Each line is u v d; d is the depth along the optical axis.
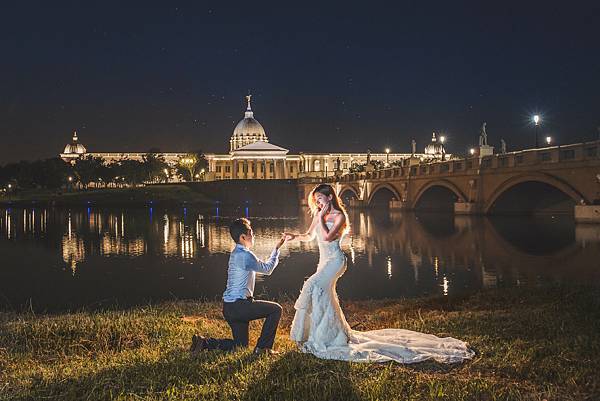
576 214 54.50
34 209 134.25
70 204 152.12
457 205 75.50
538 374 8.70
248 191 166.88
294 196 161.88
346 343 9.78
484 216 71.38
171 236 59.88
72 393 8.23
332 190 10.12
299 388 8.02
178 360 9.73
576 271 30.67
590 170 52.56
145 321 13.99
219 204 153.12
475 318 13.17
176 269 36.16
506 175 65.81
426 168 87.69
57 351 11.72
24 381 8.95
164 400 7.84
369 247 45.06
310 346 9.75
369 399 7.70
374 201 124.44
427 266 34.50
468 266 34.00
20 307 24.66
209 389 8.16
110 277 33.12
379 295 25.64
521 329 11.65
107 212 116.00
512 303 16.20
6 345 11.98
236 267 10.38
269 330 10.19
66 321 13.87
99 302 25.52
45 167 195.88
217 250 46.53
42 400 8.12
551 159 57.44
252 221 83.94
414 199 93.75
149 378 8.76
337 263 9.89
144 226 74.88
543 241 44.28
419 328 12.35
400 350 9.66
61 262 40.09
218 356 9.73
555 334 11.20
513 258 36.53
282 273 32.19
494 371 8.91
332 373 8.67
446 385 8.14
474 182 73.12
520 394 7.77
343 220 9.95
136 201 158.25
